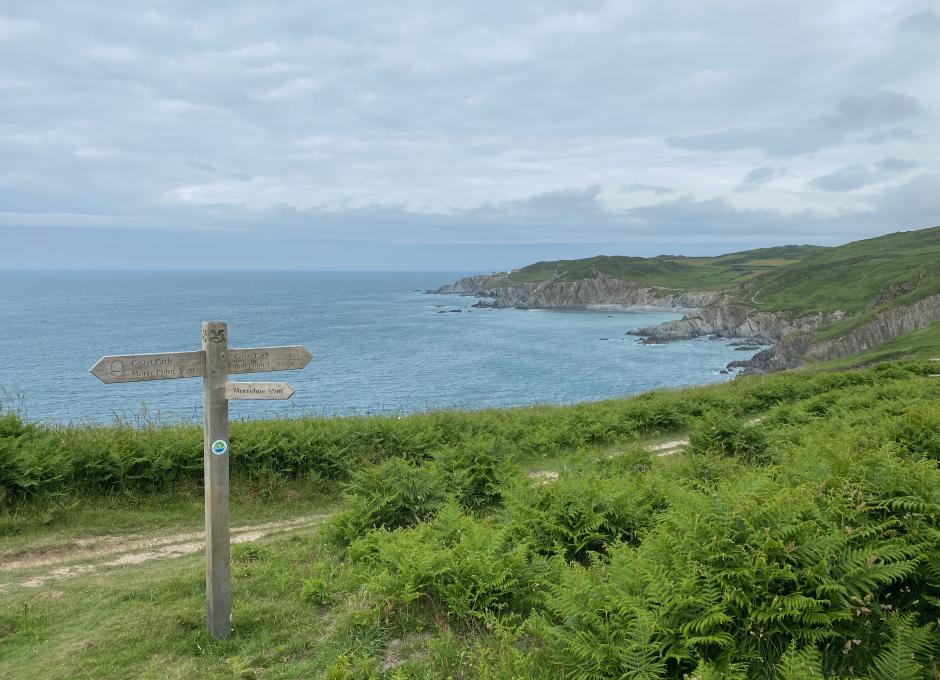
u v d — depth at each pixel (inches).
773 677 168.6
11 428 475.8
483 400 2298.2
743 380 1189.1
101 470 458.3
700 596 188.2
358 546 330.0
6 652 244.2
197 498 473.1
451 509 348.8
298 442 539.5
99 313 6860.2
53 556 370.0
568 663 191.9
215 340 242.7
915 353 2322.8
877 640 179.9
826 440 393.4
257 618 263.7
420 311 7426.2
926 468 240.8
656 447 700.0
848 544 206.1
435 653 221.8
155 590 302.8
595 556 284.2
